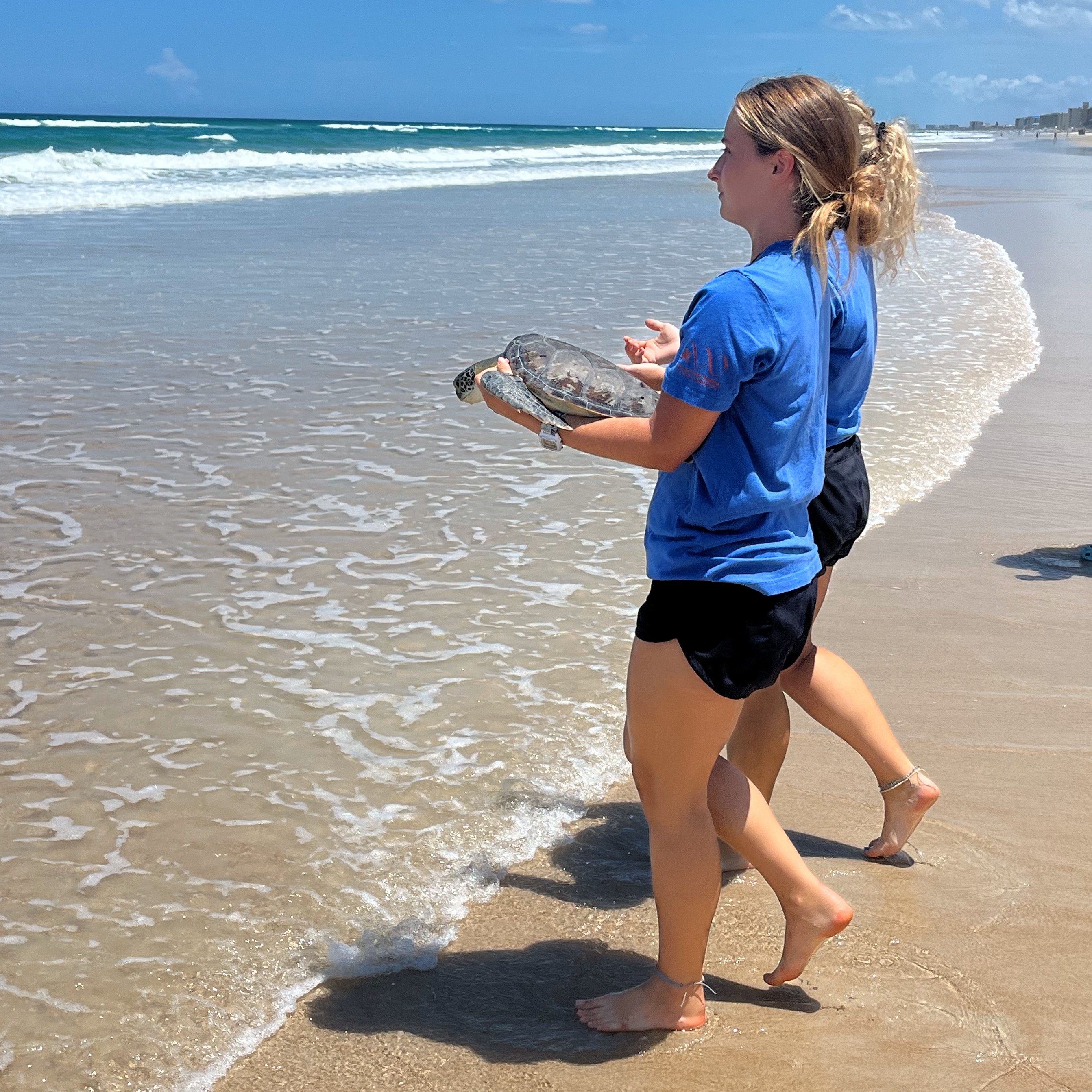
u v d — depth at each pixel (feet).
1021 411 24.66
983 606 14.87
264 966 8.14
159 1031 7.47
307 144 144.05
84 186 77.56
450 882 9.19
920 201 8.11
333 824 9.89
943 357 29.63
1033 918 8.70
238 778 10.55
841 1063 7.20
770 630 6.75
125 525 16.97
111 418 22.70
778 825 7.68
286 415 23.38
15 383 25.18
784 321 6.40
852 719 9.30
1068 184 108.68
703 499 6.69
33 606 14.14
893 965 8.16
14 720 11.50
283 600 14.52
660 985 7.54
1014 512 18.56
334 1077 7.11
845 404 8.57
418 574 15.46
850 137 6.70
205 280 40.06
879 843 9.50
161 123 271.90
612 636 13.66
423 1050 7.36
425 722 11.64
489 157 151.12
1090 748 11.33
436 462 20.58
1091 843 9.73
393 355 28.96
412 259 47.11
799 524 6.97
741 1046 7.38
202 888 8.99
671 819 7.29
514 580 15.34
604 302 36.63
